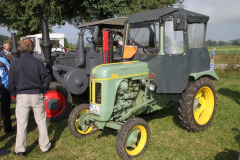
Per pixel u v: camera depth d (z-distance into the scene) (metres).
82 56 5.93
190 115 4.07
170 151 3.63
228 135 4.16
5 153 3.59
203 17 4.48
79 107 4.11
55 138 4.16
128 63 3.87
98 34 6.09
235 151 3.59
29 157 3.51
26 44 3.32
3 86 4.13
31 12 10.80
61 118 5.07
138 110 3.96
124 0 10.89
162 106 4.56
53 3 10.75
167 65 3.87
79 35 5.84
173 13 3.85
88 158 3.47
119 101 3.61
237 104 6.10
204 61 4.55
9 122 4.36
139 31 4.30
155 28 3.99
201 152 3.59
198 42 4.48
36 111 3.39
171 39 3.89
